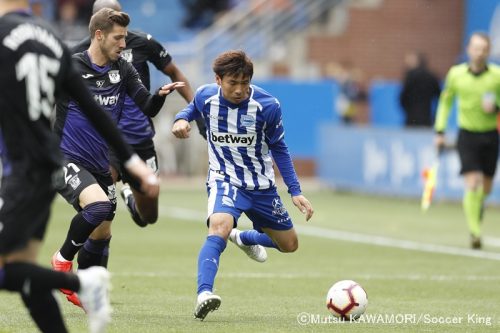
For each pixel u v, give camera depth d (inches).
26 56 685.9
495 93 1861.5
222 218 1013.8
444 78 3617.1
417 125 3031.5
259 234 1157.7
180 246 1808.6
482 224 2256.4
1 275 682.2
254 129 1030.4
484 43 1840.6
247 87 1003.3
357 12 3595.0
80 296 689.6
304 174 3314.5
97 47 1099.3
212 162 1057.5
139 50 1285.7
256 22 3543.3
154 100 1078.4
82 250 1139.3
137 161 725.9
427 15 3619.6
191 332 922.1
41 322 715.4
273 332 930.1
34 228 695.1
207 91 1035.9
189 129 1026.7
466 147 1856.5
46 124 698.8
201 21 3690.9
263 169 1050.7
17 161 689.0
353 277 1430.9
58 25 3363.7
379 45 3607.3
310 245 1855.3
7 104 683.4
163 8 3794.3
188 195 2910.9
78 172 1094.4
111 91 1108.5
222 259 1636.3
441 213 2475.4
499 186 2578.7
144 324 974.4
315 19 3587.6
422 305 1165.1
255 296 1229.1
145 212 1310.3
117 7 1229.1
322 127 3090.6
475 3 3567.9
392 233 2063.2
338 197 2883.9
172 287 1296.8
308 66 3558.1
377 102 3373.5
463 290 1307.8
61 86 711.1
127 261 1582.2
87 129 1112.2
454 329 983.0
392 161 2810.0
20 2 705.6
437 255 1716.3
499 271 1510.8
